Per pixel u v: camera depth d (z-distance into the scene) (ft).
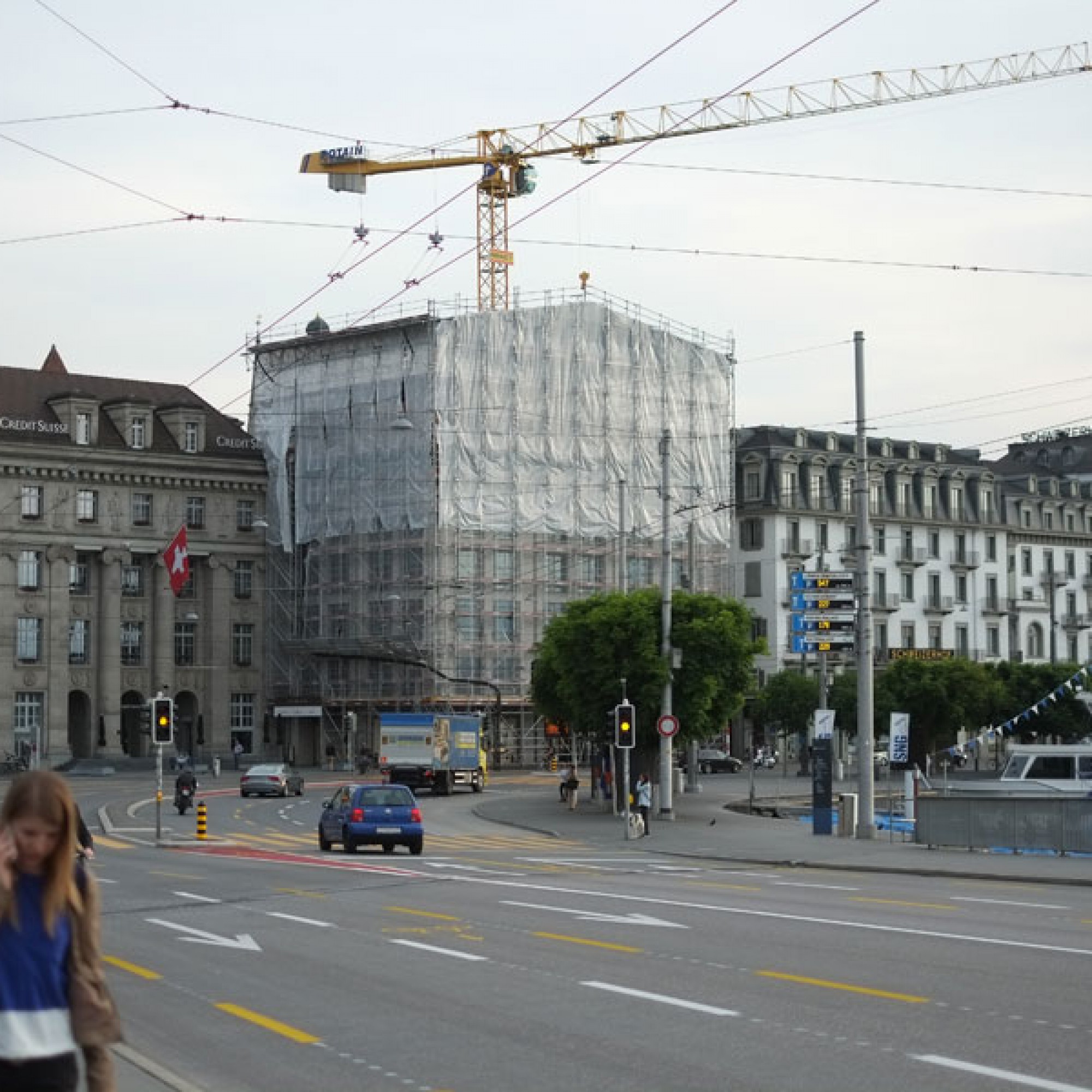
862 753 142.82
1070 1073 38.11
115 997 52.01
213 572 334.65
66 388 332.39
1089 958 57.88
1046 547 425.28
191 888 93.04
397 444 312.71
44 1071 20.10
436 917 74.59
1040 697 314.55
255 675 338.34
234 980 55.52
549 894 87.51
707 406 340.18
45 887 20.29
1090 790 166.91
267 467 339.57
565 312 322.14
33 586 314.55
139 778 303.48
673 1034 43.83
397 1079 39.04
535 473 317.01
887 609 384.47
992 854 121.80
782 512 371.35
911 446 401.70
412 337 311.27
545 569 317.01
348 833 129.59
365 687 317.42
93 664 321.32
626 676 190.49
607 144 337.52
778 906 79.15
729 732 376.07
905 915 74.02
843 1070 38.81
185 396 350.43
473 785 249.96
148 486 327.88
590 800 222.48
